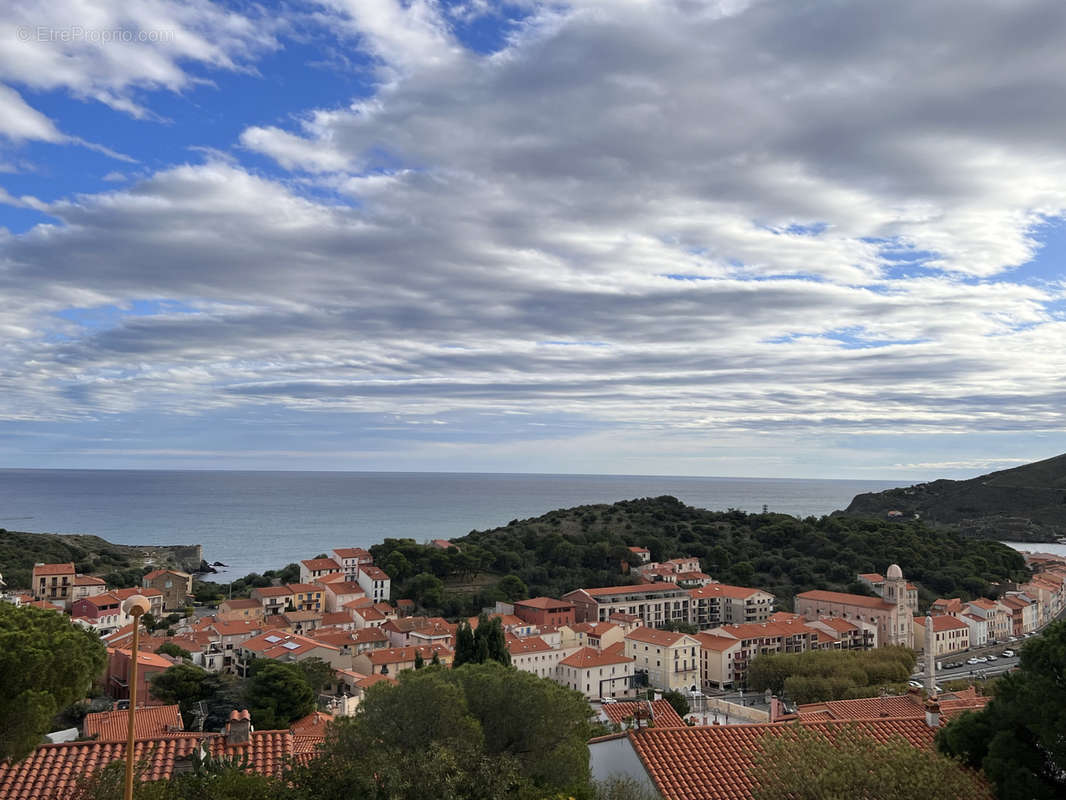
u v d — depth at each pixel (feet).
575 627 566.77
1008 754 122.21
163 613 583.99
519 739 126.72
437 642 498.69
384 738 112.16
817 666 448.24
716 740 134.31
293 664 372.99
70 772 117.70
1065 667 119.75
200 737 132.67
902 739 116.26
